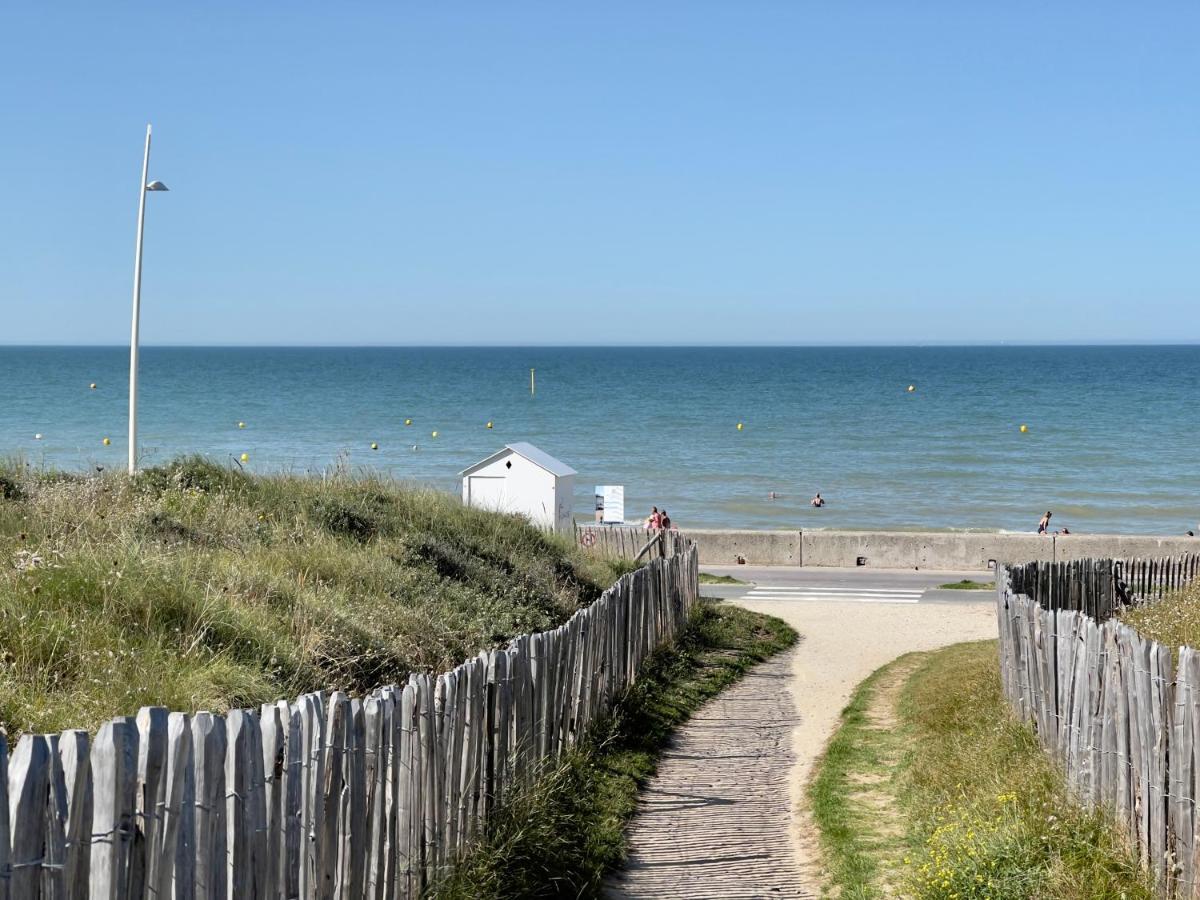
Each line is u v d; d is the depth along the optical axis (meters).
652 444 73.19
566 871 7.58
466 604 13.46
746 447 71.44
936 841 7.63
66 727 6.11
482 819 7.76
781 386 142.12
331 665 9.34
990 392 128.12
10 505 11.17
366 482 17.91
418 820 6.67
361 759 5.89
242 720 4.77
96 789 3.97
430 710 6.89
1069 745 8.48
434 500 18.34
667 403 111.75
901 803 9.60
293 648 9.13
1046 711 9.51
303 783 5.30
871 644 19.03
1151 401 112.00
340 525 14.80
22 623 7.34
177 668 7.59
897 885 7.60
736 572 27.86
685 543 22.78
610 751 10.95
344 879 5.70
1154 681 6.55
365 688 9.45
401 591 12.62
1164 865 6.36
